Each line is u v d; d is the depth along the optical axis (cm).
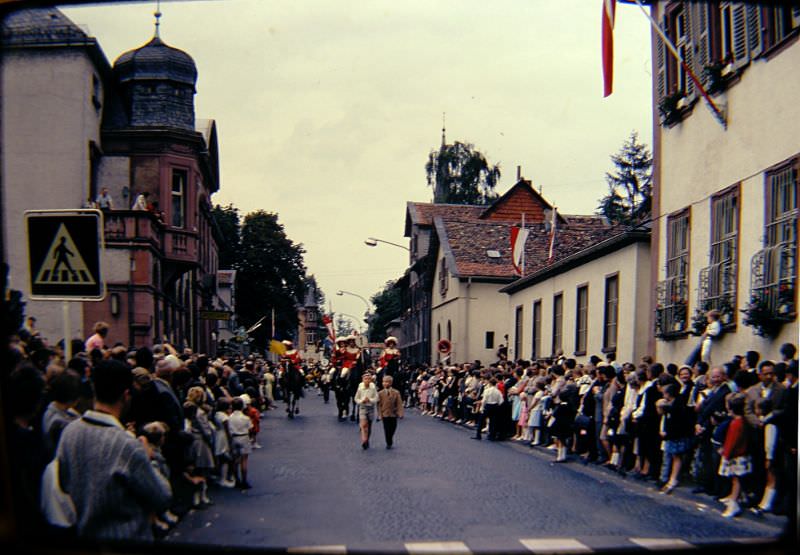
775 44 1405
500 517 958
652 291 1902
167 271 3250
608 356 2389
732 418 1025
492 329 4422
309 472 1409
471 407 2677
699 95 1684
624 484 1308
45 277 688
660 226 1875
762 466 1000
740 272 1517
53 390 620
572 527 893
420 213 5719
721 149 1608
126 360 1160
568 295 2838
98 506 501
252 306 6794
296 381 2948
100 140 3238
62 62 2658
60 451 512
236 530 870
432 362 5106
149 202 3180
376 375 2809
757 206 1470
